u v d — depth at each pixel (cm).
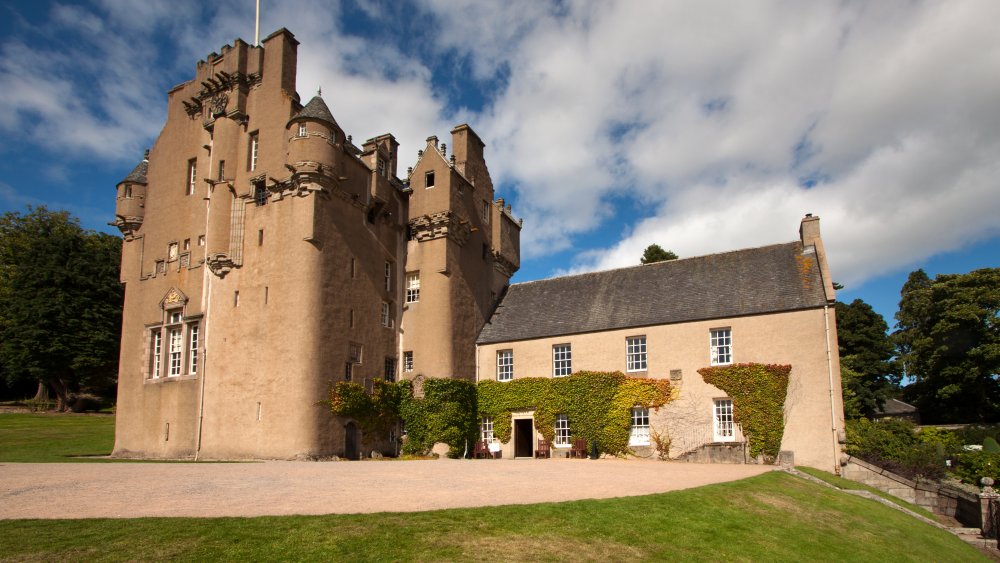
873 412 5500
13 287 5431
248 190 3322
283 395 2956
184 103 3731
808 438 2870
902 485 2773
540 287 4112
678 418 3145
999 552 2222
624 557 1184
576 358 3500
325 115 3198
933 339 5366
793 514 1762
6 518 1157
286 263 3100
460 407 3491
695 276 3544
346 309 3222
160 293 3612
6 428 4244
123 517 1178
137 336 3672
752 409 2969
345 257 3259
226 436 3091
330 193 3169
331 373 3061
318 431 2936
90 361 5281
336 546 1060
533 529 1251
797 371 2952
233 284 3272
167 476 1800
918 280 6353
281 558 1000
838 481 2608
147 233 3803
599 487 1797
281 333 3036
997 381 5116
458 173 3791
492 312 4066
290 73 3406
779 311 3047
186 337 3419
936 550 1888
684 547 1295
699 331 3203
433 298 3612
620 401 3278
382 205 3591
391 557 1039
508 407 3572
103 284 5572
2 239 6109
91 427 4434
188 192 3669
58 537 1034
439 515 1273
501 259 4262
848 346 5522
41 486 1545
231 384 3144
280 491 1546
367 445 3216
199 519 1159
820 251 3231
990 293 5062
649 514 1457
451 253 3675
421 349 3578
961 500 2647
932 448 3322
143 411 3484
